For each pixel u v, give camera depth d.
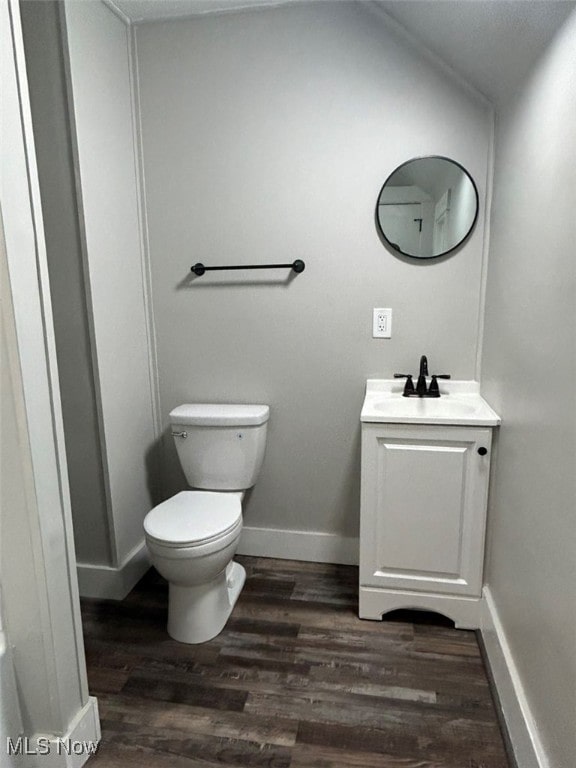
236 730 1.45
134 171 2.18
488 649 1.69
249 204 2.15
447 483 1.79
